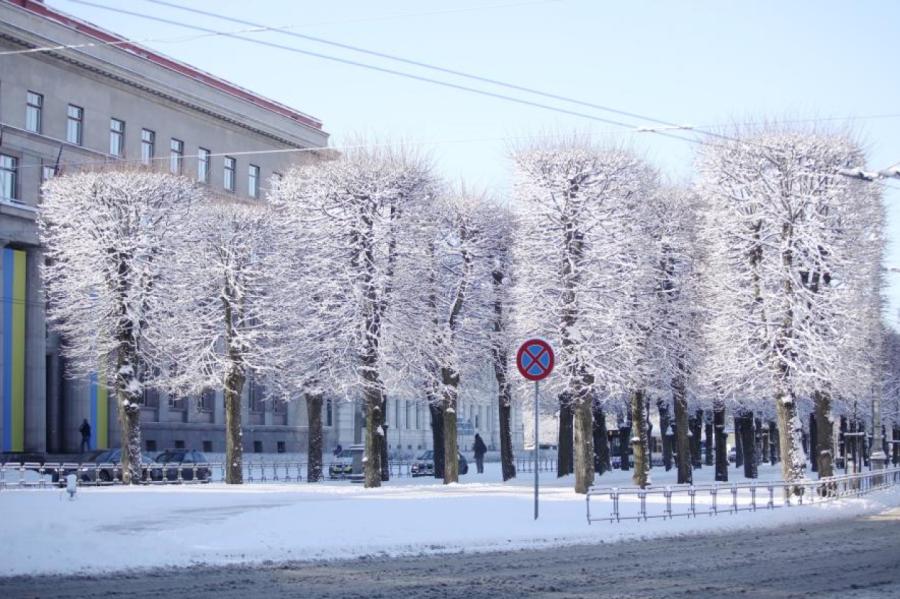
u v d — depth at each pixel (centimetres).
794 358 4006
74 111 6656
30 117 6306
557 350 4006
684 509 3111
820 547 2247
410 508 2850
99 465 4466
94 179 4750
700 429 6550
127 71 6956
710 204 4409
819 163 4122
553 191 4106
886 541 2380
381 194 4234
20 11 6147
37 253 6219
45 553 1794
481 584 1602
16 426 6047
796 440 3981
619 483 5106
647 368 4284
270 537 2134
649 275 4362
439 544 2152
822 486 3747
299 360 4475
